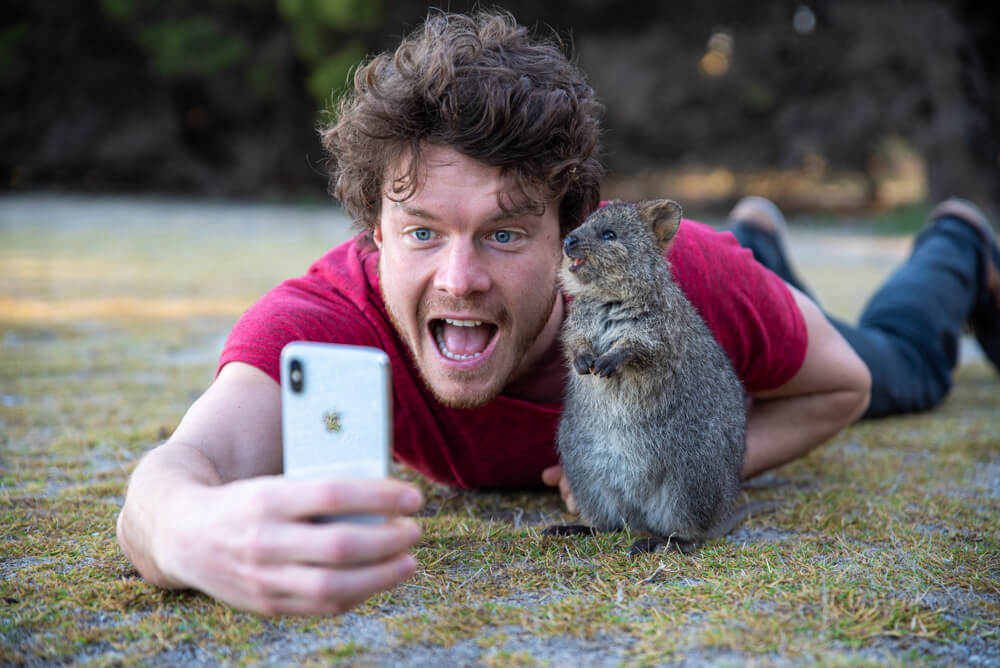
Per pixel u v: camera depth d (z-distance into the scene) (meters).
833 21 7.65
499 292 0.85
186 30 8.19
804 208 8.62
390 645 0.71
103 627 0.74
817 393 1.12
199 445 0.77
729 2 8.16
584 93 0.90
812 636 0.71
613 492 0.97
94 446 1.28
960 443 1.33
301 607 0.59
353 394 0.61
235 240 5.03
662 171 9.28
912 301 1.56
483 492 1.13
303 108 9.30
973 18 7.48
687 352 0.96
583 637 0.72
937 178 7.23
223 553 0.59
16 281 3.25
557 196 0.86
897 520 0.98
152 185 9.59
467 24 0.92
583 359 0.93
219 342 2.17
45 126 9.01
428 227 0.83
